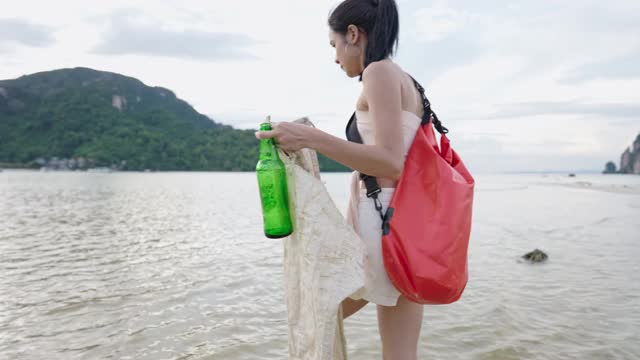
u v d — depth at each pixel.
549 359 3.12
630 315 4.04
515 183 56.41
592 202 19.70
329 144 1.37
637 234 9.26
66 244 8.47
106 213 15.14
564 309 4.23
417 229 1.47
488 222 11.75
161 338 3.58
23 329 3.82
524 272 5.82
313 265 1.33
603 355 3.19
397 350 1.67
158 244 8.53
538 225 10.98
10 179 61.16
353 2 1.58
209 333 3.68
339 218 1.34
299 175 1.36
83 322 3.98
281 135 1.37
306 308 1.39
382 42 1.54
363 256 1.34
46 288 5.18
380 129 1.41
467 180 1.65
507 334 3.58
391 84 1.43
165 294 4.89
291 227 1.42
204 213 15.60
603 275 5.62
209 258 7.07
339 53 1.65
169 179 71.44
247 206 19.20
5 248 7.99
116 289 5.11
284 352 3.29
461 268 1.49
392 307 1.66
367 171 1.42
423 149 1.51
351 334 3.63
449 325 3.81
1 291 5.04
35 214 14.57
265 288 5.14
